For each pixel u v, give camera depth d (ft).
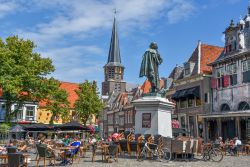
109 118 212.64
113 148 45.88
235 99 101.09
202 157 54.24
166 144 47.21
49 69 103.55
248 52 95.55
